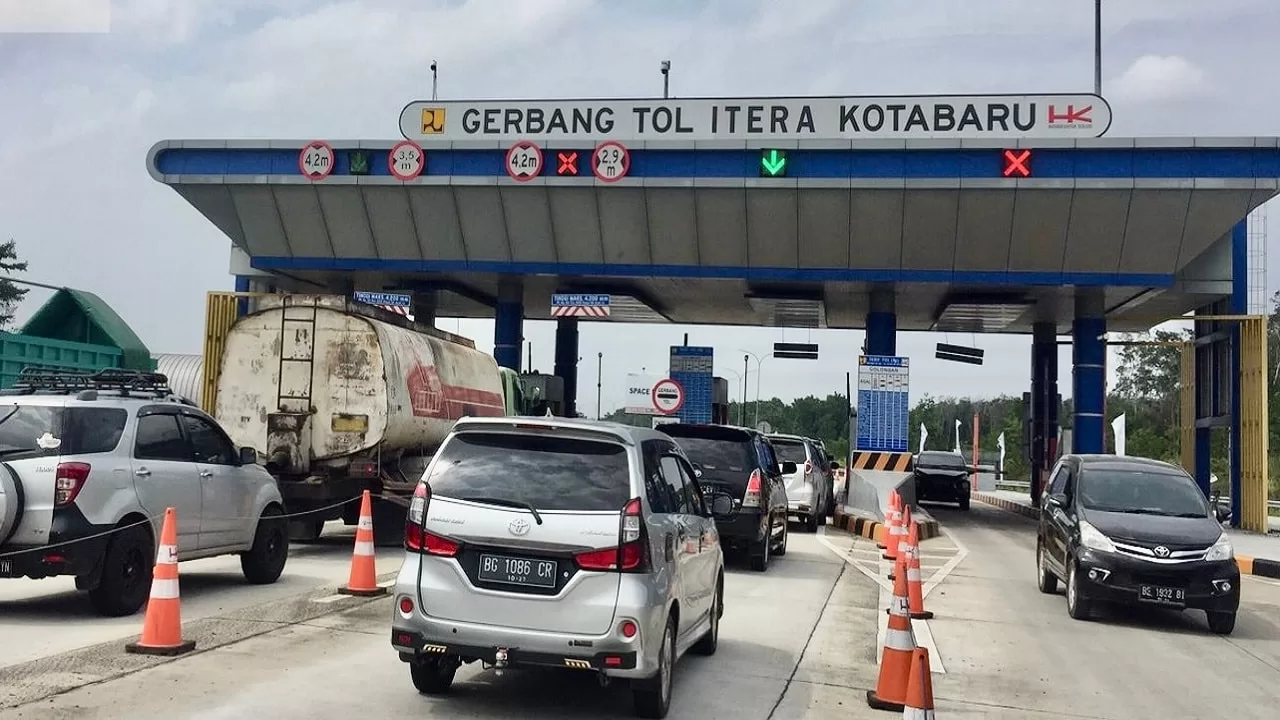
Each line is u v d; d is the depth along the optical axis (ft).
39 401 31.22
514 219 85.97
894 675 25.26
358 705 22.95
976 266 83.87
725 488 50.72
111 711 21.49
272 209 87.71
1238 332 88.17
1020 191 77.66
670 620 23.90
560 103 84.48
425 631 22.09
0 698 22.13
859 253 84.33
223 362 50.62
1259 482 85.15
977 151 77.61
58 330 84.74
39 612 32.32
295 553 50.67
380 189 85.05
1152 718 26.30
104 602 31.40
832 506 91.81
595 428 23.08
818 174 79.30
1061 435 115.96
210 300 87.66
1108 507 43.27
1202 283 87.04
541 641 21.59
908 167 78.43
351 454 50.03
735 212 82.69
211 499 35.91
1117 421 96.22
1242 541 76.43
